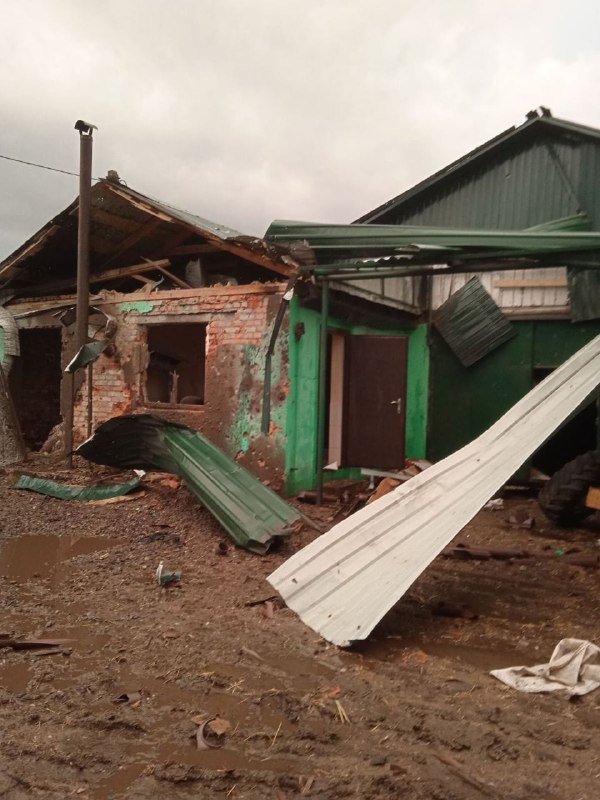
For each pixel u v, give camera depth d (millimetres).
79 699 3031
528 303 10133
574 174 9977
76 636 3822
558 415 4824
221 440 8383
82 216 8461
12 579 4848
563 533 7152
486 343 10398
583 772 2551
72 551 5629
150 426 7355
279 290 8039
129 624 4023
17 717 2844
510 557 5988
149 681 3254
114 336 9336
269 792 2375
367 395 9242
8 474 8219
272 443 8055
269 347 8008
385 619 4328
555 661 3467
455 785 2439
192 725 2826
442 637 4047
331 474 9195
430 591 4988
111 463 7785
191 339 12180
